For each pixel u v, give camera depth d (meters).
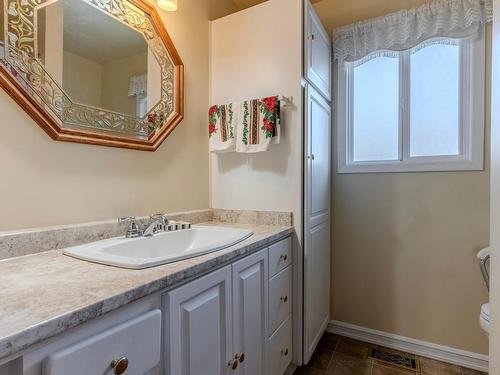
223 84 1.81
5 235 0.91
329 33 2.14
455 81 1.83
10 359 0.48
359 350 1.92
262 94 1.67
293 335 1.60
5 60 0.94
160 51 1.51
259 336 1.23
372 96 2.07
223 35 1.82
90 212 1.19
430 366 1.75
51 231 1.01
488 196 1.72
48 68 1.05
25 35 0.99
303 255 1.60
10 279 0.73
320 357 1.83
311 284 1.69
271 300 1.34
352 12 2.07
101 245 1.05
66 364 0.55
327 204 2.02
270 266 1.33
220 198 1.82
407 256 1.93
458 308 1.79
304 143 1.60
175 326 0.79
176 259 0.89
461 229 1.78
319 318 1.86
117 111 1.30
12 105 0.96
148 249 1.20
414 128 1.94
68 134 1.10
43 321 0.51
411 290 1.92
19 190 0.98
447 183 1.81
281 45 1.62
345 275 2.11
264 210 1.67
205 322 0.91
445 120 1.86
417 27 1.84
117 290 0.66
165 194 1.54
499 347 0.73
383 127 2.04
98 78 1.23
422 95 1.92
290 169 1.60
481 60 1.71
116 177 1.30
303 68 1.59
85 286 0.68
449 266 1.82
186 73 1.68
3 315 0.54
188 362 0.84
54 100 1.07
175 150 1.60
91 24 1.21
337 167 2.12
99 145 1.22
